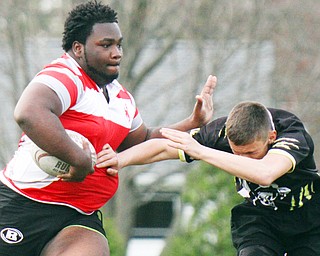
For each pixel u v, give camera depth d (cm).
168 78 6500
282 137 2333
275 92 5841
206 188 4878
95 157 2211
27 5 5691
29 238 2252
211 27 5612
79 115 2198
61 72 2170
